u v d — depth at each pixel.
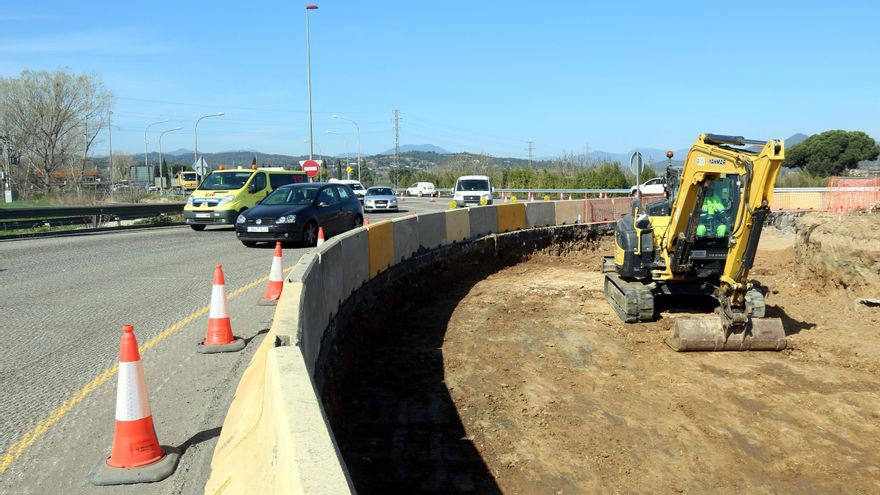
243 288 10.94
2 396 5.89
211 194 21.44
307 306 6.00
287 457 2.69
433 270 14.59
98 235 20.06
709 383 8.47
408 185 87.56
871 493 5.80
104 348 7.34
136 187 51.84
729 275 9.90
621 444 6.65
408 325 11.23
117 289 10.82
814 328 11.41
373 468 6.03
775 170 9.57
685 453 6.48
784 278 15.97
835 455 6.48
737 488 5.86
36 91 53.31
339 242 8.86
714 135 10.46
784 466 6.25
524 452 6.43
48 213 21.12
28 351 7.22
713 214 11.16
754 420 7.29
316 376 6.39
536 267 18.73
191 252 15.77
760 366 9.20
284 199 18.19
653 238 11.81
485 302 13.27
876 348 10.04
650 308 11.38
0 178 47.22
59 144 54.66
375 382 8.29
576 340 10.44
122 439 4.52
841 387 8.36
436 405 7.56
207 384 6.19
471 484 5.80
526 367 9.02
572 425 7.08
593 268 18.62
